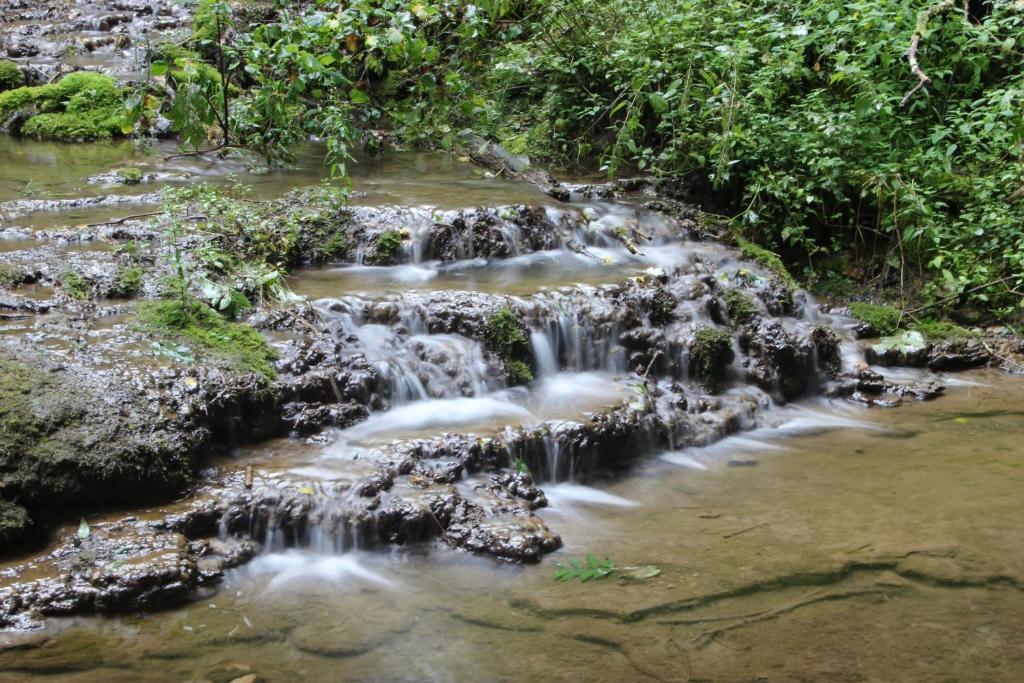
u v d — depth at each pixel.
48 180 8.91
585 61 10.59
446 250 7.62
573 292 6.89
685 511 5.36
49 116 11.26
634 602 4.37
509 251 7.84
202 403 5.13
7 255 6.40
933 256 8.71
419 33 7.87
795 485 5.72
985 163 9.07
